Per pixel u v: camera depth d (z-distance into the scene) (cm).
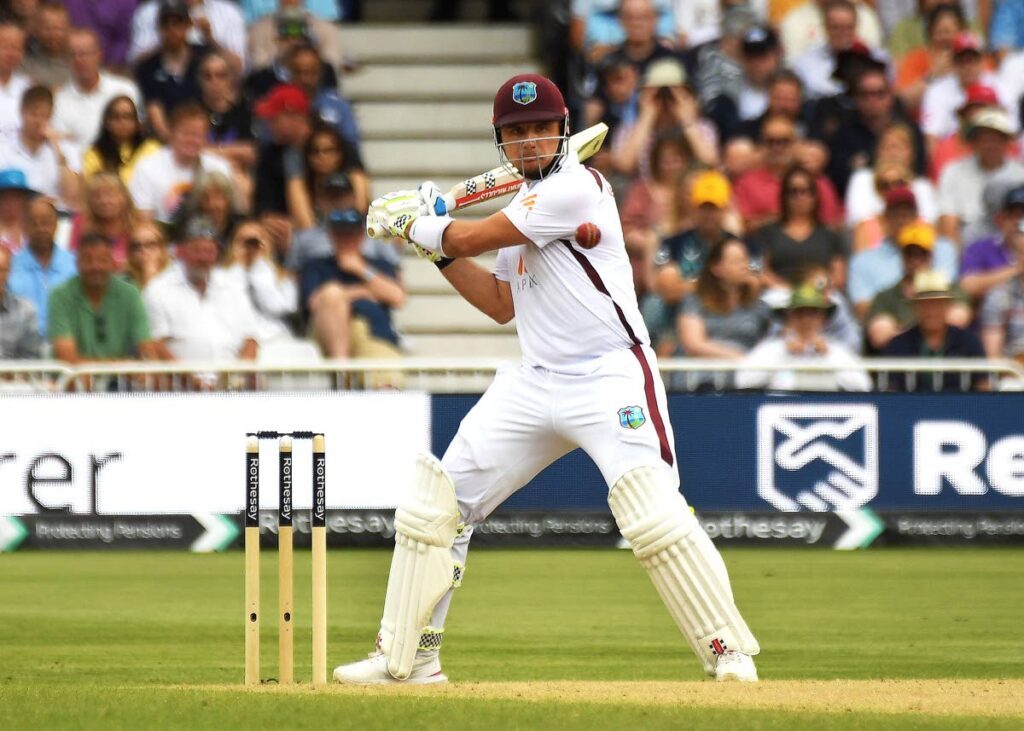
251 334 3938
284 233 4131
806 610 2688
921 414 3569
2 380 3597
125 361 3750
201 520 3509
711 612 1664
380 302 4053
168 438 3503
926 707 1520
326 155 4178
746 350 3903
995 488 3575
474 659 2188
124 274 3916
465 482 1700
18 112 4188
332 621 2548
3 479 3509
